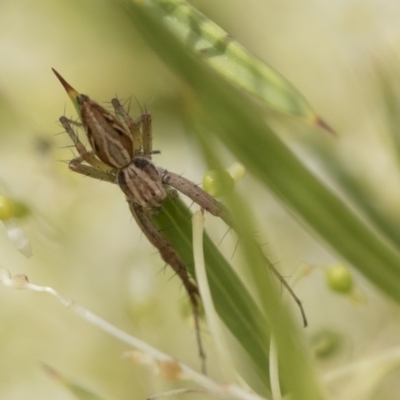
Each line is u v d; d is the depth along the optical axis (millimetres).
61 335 165
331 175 162
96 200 168
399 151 159
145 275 164
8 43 172
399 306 144
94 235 167
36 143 167
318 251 167
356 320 163
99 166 152
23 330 166
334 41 177
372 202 160
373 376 148
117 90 166
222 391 143
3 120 168
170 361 143
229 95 139
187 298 154
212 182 140
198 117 138
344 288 149
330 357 154
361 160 169
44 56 170
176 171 169
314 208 142
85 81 168
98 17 165
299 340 137
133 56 164
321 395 136
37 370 166
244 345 146
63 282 166
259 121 140
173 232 150
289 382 136
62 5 168
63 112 170
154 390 160
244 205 133
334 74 176
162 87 164
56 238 166
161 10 143
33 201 165
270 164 141
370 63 172
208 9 175
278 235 167
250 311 146
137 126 152
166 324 163
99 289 166
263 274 134
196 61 139
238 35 178
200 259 144
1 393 166
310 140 163
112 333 145
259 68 143
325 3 178
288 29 179
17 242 149
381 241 144
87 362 163
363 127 171
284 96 143
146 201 150
